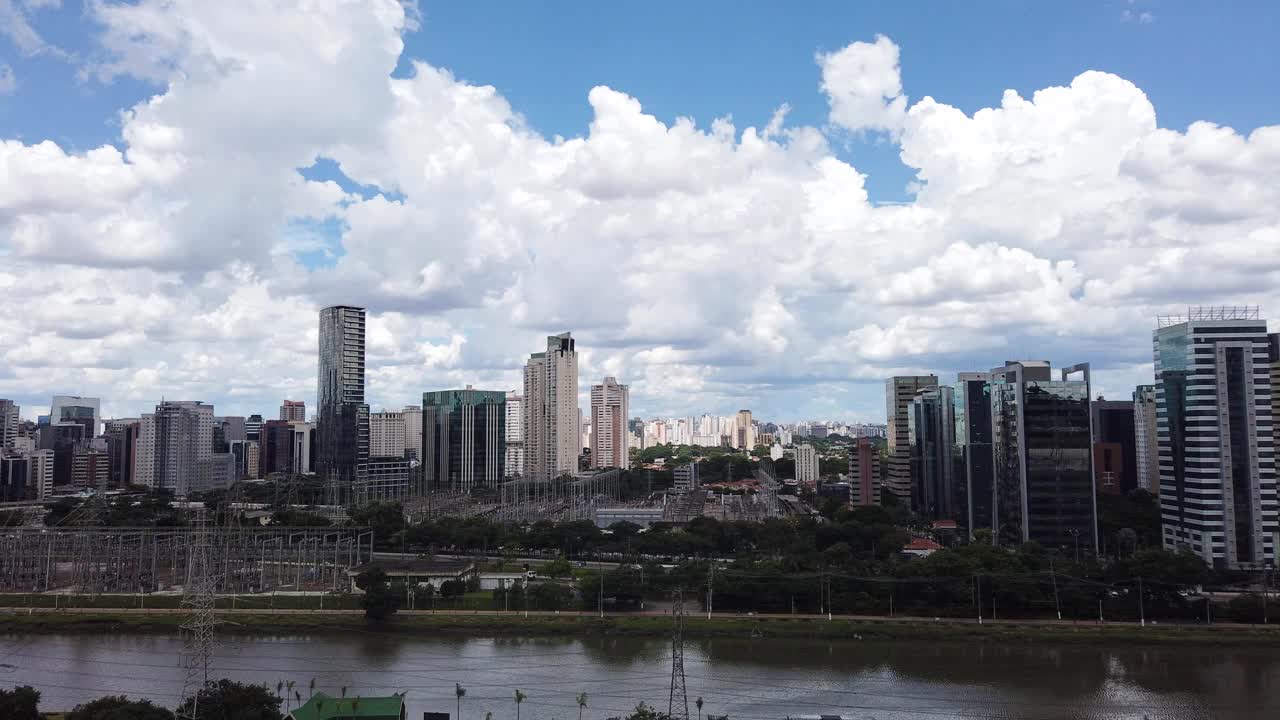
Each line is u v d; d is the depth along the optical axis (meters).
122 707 178.00
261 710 184.25
